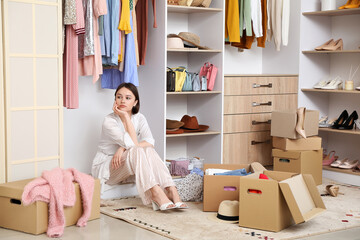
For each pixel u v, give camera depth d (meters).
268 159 5.04
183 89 4.55
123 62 4.23
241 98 4.79
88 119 4.57
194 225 3.21
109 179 3.89
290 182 3.12
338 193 4.16
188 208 3.64
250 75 4.82
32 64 3.42
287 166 4.44
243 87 4.79
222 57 4.66
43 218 3.02
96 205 3.35
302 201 3.17
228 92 4.71
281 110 4.86
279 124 4.46
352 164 4.78
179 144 5.07
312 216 3.11
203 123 4.89
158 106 4.44
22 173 3.42
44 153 3.52
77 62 3.84
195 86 4.58
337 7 5.17
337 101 5.32
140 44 4.48
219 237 2.97
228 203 3.40
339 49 5.05
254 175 3.36
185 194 3.83
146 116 4.60
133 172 3.65
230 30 4.69
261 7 4.95
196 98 4.96
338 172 4.74
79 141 4.53
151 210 3.56
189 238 2.94
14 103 3.35
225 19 4.79
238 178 3.47
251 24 4.84
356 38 5.09
